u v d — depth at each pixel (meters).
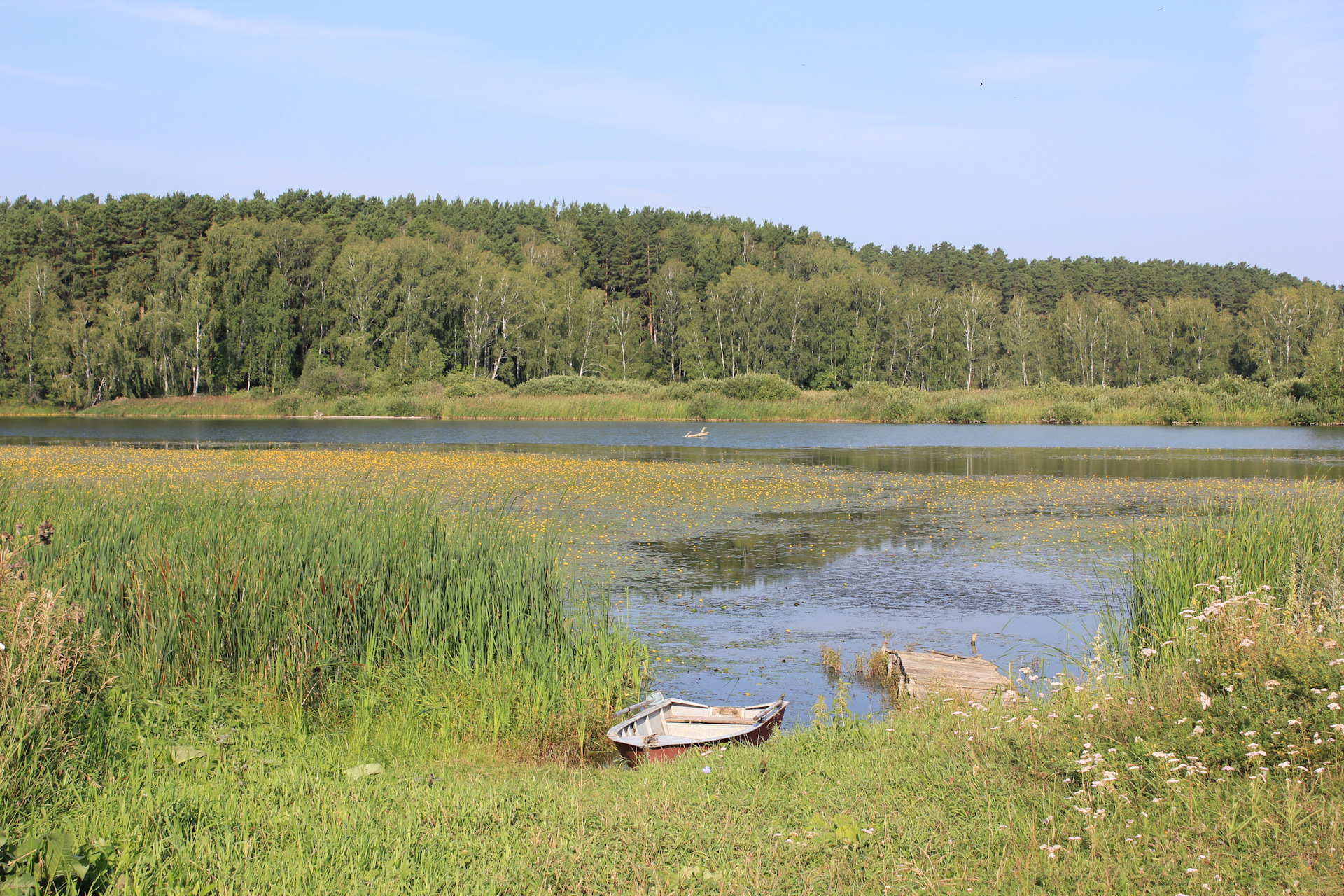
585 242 122.00
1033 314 107.88
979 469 33.38
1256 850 4.53
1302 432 53.94
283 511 11.18
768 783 6.23
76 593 8.41
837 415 65.44
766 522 21.56
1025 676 9.88
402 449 40.75
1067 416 62.34
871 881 4.59
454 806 5.70
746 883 4.62
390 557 10.02
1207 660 6.83
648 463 34.47
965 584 15.44
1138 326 104.31
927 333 98.19
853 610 13.75
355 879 4.46
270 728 7.47
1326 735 5.41
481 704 8.70
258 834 5.10
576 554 17.42
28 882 4.06
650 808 5.75
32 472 27.42
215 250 82.75
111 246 93.06
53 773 5.43
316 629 8.98
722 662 11.18
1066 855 4.61
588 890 4.60
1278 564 10.36
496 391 77.94
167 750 6.42
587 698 9.06
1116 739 6.15
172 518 10.70
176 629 8.30
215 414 71.62
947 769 6.15
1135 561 12.05
